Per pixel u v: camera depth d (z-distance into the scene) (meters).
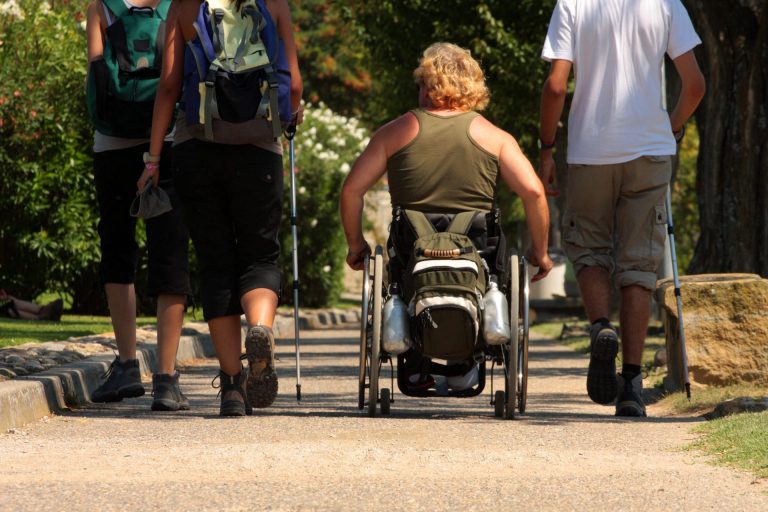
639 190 22.08
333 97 150.88
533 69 69.50
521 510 12.07
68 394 22.42
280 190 20.25
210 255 20.25
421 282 18.97
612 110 22.02
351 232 20.58
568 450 16.11
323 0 149.12
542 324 65.62
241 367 20.64
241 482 13.47
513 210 109.00
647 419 20.61
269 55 19.69
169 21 20.23
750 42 42.47
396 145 20.25
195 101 19.41
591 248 22.41
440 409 22.33
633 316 21.86
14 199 53.56
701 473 14.17
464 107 20.61
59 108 53.75
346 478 13.74
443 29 71.19
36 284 56.62
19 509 12.00
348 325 72.56
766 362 24.56
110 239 23.61
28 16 53.28
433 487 13.21
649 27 22.00
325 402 23.59
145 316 62.28
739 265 42.88
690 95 22.45
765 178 42.53
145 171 20.70
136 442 16.88
